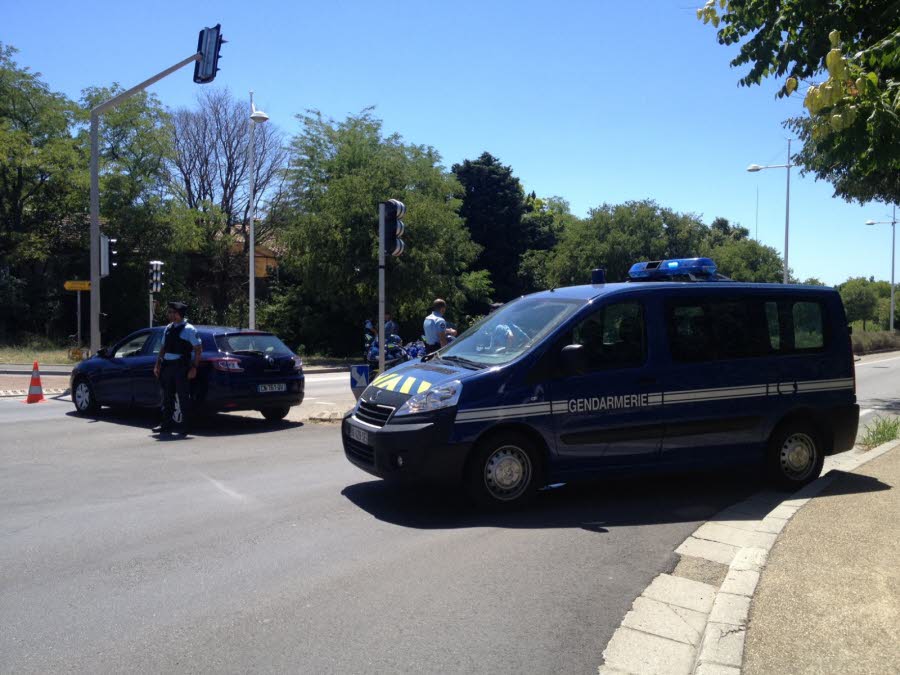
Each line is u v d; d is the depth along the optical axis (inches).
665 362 262.5
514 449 245.9
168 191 1533.0
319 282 1296.8
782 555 193.3
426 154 1481.3
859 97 178.9
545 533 226.8
